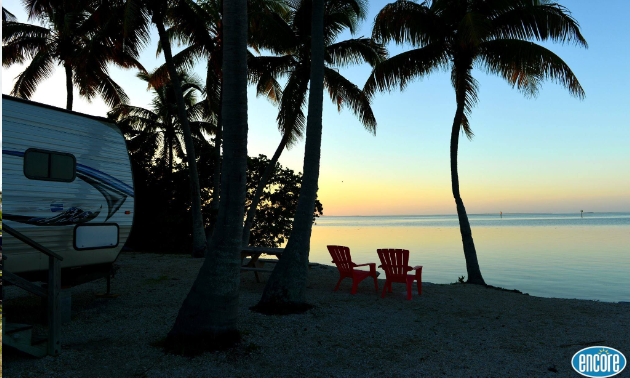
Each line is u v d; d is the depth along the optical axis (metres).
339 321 6.26
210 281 5.00
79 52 15.77
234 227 5.14
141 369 4.28
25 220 5.78
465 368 4.52
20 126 5.74
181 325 4.99
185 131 14.40
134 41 13.98
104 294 7.70
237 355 4.74
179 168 21.61
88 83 17.66
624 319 6.71
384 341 5.43
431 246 34.41
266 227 21.73
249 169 21.52
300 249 6.91
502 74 12.15
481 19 10.27
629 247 32.50
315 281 9.99
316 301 7.53
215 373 4.26
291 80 14.54
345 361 4.70
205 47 14.70
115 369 4.27
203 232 14.94
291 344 5.20
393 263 8.26
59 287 4.66
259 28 13.68
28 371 4.09
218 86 15.90
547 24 10.79
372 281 10.33
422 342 5.41
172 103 23.34
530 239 43.56
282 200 21.91
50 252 4.50
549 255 27.02
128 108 21.75
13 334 4.17
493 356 4.90
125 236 7.61
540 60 10.92
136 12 12.11
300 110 14.95
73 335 5.37
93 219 6.91
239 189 5.20
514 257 25.84
